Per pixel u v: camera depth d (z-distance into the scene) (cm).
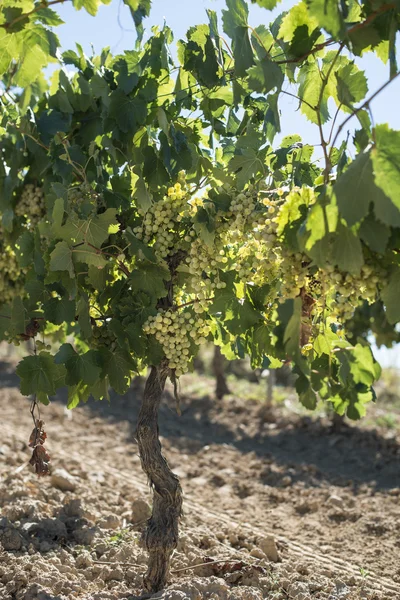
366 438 877
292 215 297
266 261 325
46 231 363
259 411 1012
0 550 432
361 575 464
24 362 358
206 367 1472
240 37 339
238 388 1222
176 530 377
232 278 356
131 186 407
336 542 533
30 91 409
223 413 1025
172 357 359
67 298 368
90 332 361
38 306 397
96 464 741
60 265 346
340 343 328
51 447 789
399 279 294
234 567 433
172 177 365
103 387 372
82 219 358
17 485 579
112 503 586
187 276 379
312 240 273
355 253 268
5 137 451
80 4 356
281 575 437
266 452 841
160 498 376
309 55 353
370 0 281
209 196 350
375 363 322
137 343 354
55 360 342
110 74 411
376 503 641
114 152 392
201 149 427
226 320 357
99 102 434
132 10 344
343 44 304
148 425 374
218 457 803
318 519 593
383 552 513
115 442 855
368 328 799
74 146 410
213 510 607
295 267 305
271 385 1042
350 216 255
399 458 799
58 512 526
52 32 379
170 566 421
